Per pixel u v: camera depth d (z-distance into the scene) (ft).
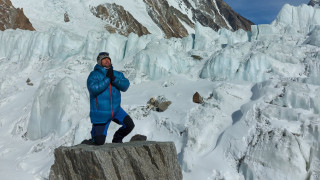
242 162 23.35
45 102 36.96
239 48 37.14
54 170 14.75
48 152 31.37
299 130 23.48
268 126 24.49
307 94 25.66
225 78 34.42
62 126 33.58
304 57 33.30
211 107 28.71
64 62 50.01
